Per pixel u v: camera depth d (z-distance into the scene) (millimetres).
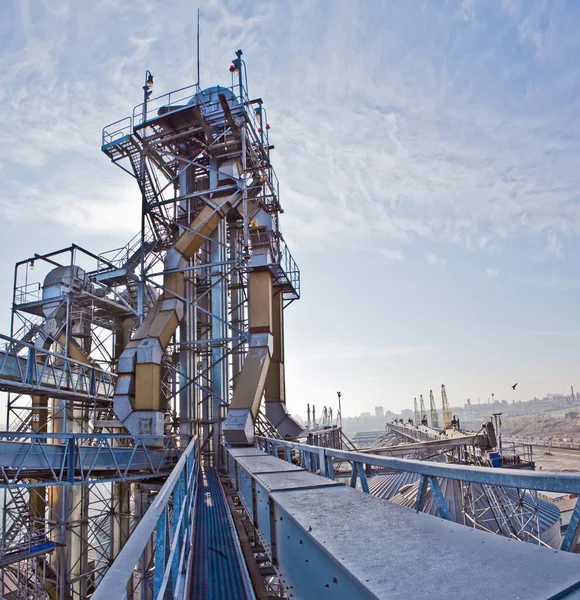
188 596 5789
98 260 31500
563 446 117688
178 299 23875
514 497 26078
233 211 27984
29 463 15898
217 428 24391
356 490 5426
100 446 16672
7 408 26047
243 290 29203
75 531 26875
